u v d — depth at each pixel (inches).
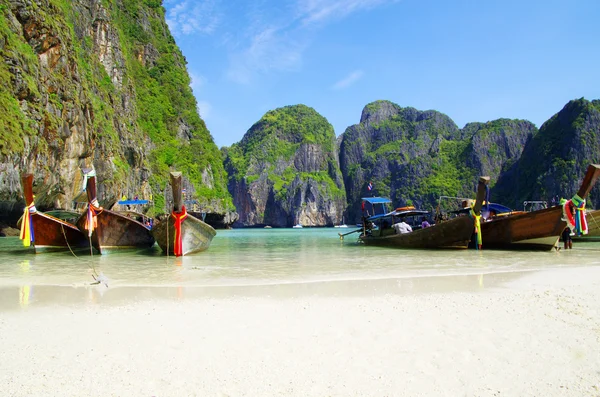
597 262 536.1
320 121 6801.2
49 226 729.0
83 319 239.1
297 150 6254.9
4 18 1219.2
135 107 2630.4
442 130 6555.1
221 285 355.3
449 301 275.7
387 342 193.9
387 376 157.2
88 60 2038.6
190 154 3026.6
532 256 627.2
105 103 2022.6
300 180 5669.3
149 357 178.4
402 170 5876.0
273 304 274.4
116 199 1836.9
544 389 146.3
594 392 143.7
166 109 3068.4
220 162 3592.5
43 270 494.0
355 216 6038.4
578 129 3981.3
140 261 609.0
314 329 215.6
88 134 1589.6
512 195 4507.9
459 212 871.1
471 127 6338.6
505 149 5595.5
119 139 2064.5
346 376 157.6
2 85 1115.3
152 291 327.3
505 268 473.7
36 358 177.8
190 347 190.2
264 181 5797.2
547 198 3892.7
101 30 2373.3
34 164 1219.9
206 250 843.4
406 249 814.5
